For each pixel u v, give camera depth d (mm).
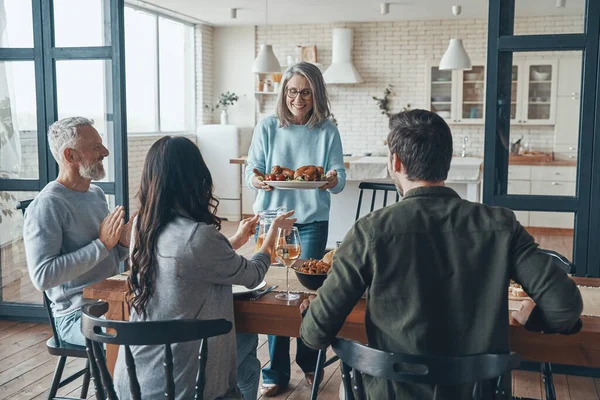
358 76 9711
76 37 3971
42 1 3984
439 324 1425
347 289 1460
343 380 1554
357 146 10188
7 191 4211
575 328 1546
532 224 3322
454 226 1438
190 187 1810
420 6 8453
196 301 1796
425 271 1423
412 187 1537
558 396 3092
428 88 9594
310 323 1509
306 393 3150
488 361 1354
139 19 8695
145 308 1805
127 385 1830
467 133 9742
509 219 1435
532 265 1400
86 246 2406
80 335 2469
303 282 2150
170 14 9133
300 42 10078
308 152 3100
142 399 1797
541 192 3289
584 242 3260
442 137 1500
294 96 3027
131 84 8594
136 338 1590
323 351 2645
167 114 9570
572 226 3285
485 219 1438
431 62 9531
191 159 1814
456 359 1337
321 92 3043
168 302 1774
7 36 4070
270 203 3068
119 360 1894
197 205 1826
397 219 1451
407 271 1425
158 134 9086
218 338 1853
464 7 8523
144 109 8953
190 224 1774
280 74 10047
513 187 3318
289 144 3111
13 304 4309
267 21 9789
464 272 1416
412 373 1364
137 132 8805
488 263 1421
